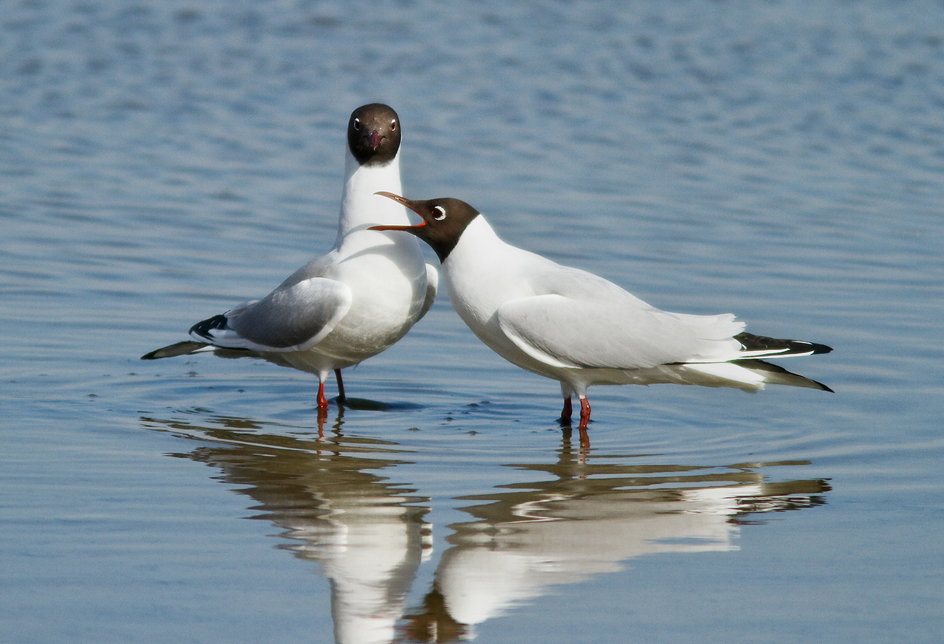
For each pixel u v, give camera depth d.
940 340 14.45
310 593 7.81
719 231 19.44
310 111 26.92
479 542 8.78
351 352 12.42
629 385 13.64
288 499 9.57
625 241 18.67
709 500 9.75
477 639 7.29
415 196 20.45
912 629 7.46
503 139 25.02
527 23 36.03
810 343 11.63
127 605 7.55
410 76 30.06
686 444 11.40
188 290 15.93
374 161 12.28
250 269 16.92
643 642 7.26
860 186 22.47
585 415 11.88
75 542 8.50
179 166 22.61
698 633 7.38
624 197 21.30
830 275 17.23
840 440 11.41
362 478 10.17
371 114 12.11
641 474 10.44
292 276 12.60
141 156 23.23
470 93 28.70
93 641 7.09
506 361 14.17
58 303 15.17
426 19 36.19
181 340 14.09
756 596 7.91
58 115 26.09
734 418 12.28
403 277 12.18
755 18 36.94
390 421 12.08
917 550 8.68
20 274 16.20
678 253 18.12
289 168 22.67
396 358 14.13
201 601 7.65
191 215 19.58
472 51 32.72
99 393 12.46
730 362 11.77
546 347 11.64
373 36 33.97
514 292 11.87
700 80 30.30
